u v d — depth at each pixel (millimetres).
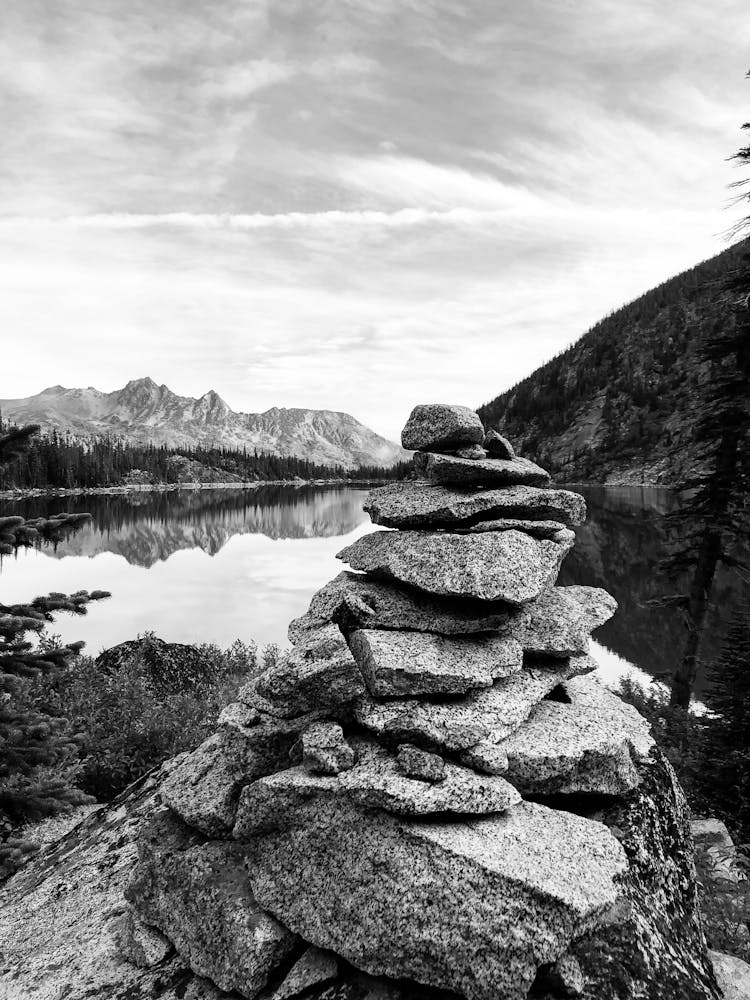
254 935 4773
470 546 6414
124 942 5566
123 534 80562
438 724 5395
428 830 4762
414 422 7730
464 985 4242
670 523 17734
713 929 6578
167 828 5859
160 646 19375
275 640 28047
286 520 102688
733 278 16578
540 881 4457
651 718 15656
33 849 8875
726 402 16297
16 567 51562
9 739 8789
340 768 5230
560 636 6742
